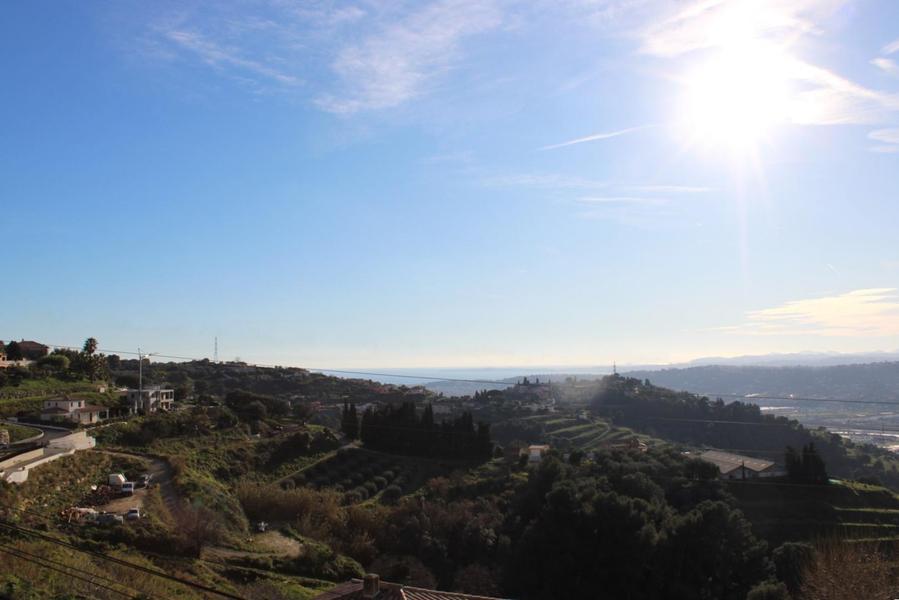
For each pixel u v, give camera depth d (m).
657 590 46.97
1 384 83.62
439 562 51.81
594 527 47.25
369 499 67.12
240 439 79.06
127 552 36.78
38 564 27.17
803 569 45.19
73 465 54.12
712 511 48.56
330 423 103.19
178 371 140.25
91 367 100.50
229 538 46.59
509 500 62.75
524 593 47.38
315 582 40.88
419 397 142.25
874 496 67.62
